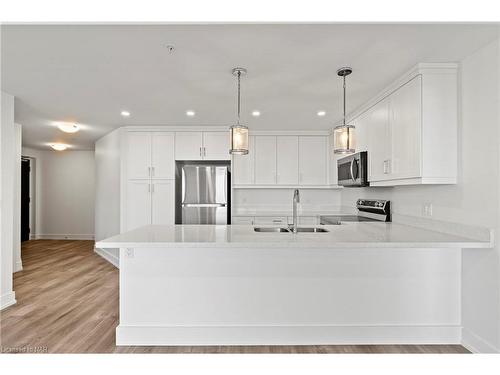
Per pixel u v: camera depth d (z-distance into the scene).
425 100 2.49
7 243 3.34
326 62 2.48
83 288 3.98
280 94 3.27
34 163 7.63
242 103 3.62
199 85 3.00
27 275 4.59
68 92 3.22
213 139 4.93
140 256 2.55
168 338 2.55
